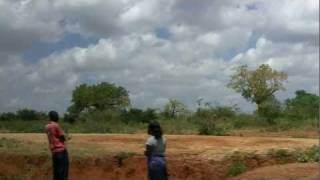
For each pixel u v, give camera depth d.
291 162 17.41
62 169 14.33
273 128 37.25
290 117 45.28
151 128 11.86
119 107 65.31
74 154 18.77
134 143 22.47
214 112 41.06
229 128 34.78
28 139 23.95
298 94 57.75
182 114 49.22
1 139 22.58
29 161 18.98
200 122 35.06
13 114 53.41
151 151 11.76
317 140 23.31
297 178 13.52
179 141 23.00
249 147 20.14
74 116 47.97
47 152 19.41
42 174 18.38
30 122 41.06
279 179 13.66
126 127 37.91
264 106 44.44
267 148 19.42
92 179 17.86
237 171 16.73
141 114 48.03
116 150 19.55
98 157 18.58
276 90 56.50
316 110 47.56
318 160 16.72
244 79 57.12
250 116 43.03
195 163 17.56
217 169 17.23
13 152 19.50
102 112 43.78
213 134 31.25
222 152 18.56
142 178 17.72
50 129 14.27
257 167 17.28
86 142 22.48
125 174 17.98
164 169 11.79
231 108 43.31
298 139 24.17
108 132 35.50
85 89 64.75
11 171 18.72
